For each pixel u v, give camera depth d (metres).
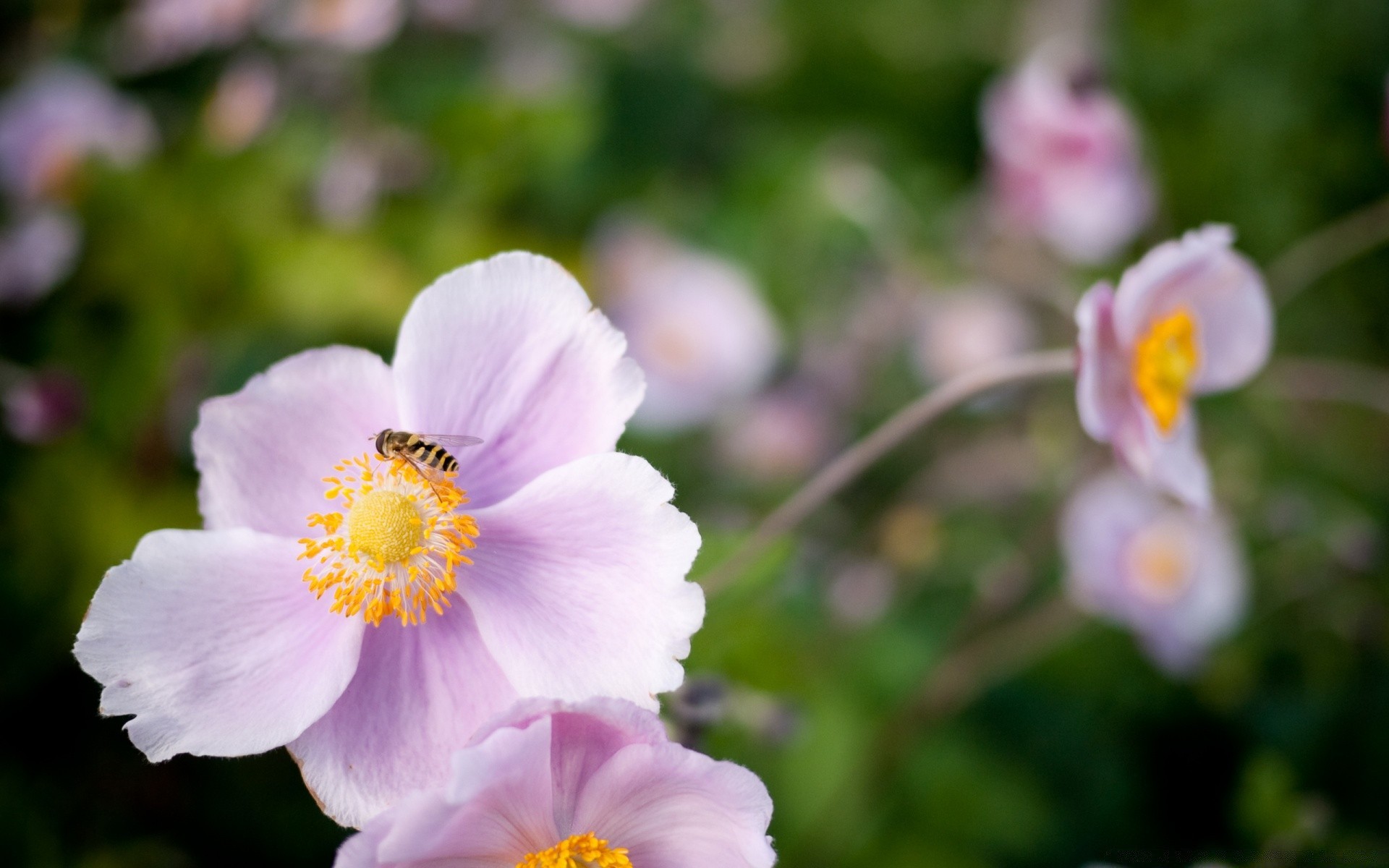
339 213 0.43
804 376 0.57
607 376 0.27
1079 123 0.53
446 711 0.27
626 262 0.54
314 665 0.27
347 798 0.26
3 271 0.44
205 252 0.42
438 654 0.27
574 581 0.27
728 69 0.66
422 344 0.27
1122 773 0.45
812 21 0.69
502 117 0.44
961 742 0.45
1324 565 0.49
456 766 0.25
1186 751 0.47
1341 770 0.46
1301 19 0.61
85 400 0.40
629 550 0.27
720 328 0.53
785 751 0.39
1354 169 0.60
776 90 0.68
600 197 0.54
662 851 0.27
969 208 0.63
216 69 0.52
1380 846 0.40
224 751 0.26
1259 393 0.54
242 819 0.37
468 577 0.27
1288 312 0.60
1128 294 0.31
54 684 0.38
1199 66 0.63
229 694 0.26
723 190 0.61
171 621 0.26
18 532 0.39
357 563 0.27
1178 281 0.32
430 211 0.43
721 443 0.54
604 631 0.26
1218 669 0.48
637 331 0.52
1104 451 0.52
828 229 0.59
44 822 0.37
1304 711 0.47
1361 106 0.60
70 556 0.39
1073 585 0.45
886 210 0.60
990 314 0.58
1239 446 0.53
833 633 0.45
